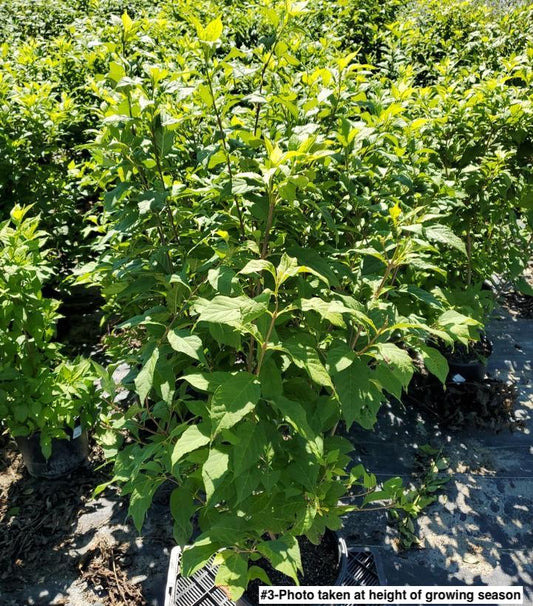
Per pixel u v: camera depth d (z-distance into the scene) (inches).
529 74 162.1
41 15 368.2
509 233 189.2
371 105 128.5
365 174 112.7
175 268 102.0
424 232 89.1
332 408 85.4
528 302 227.9
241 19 235.0
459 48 271.3
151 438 102.1
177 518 92.1
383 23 289.9
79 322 212.4
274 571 102.5
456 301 147.3
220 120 99.7
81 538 131.1
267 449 78.9
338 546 104.1
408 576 124.4
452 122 161.3
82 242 219.9
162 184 94.4
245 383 68.5
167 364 90.7
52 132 200.4
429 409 171.3
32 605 117.0
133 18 312.0
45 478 145.6
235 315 66.5
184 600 106.7
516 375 188.9
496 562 127.6
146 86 100.2
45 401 123.7
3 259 122.7
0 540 130.3
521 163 160.1
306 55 169.6
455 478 149.8
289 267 70.5
